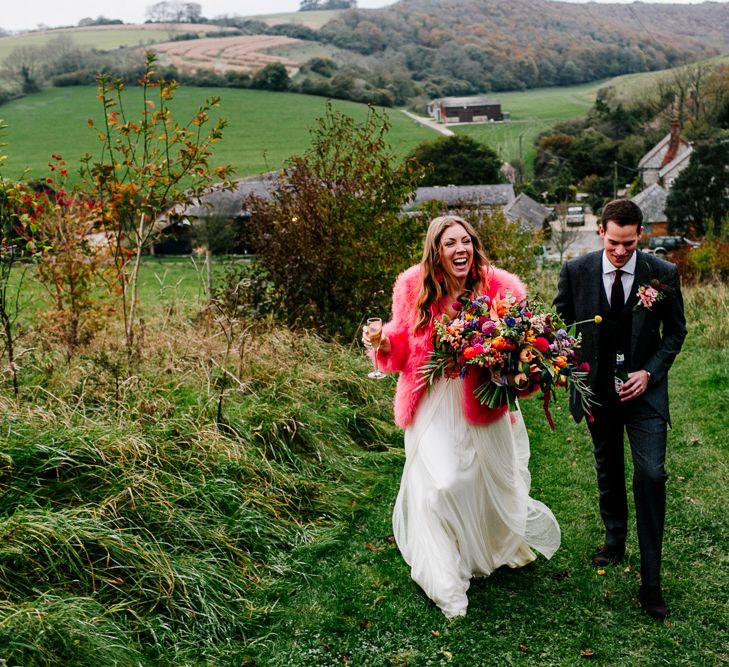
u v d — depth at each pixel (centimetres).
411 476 412
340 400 693
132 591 380
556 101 11681
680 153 7062
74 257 817
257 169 6675
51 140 8038
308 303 910
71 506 421
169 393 620
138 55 11369
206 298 970
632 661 350
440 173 7450
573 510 512
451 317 410
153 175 756
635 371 402
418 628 379
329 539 471
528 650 360
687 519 482
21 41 12775
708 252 1864
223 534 447
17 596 349
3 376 607
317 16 15025
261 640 375
